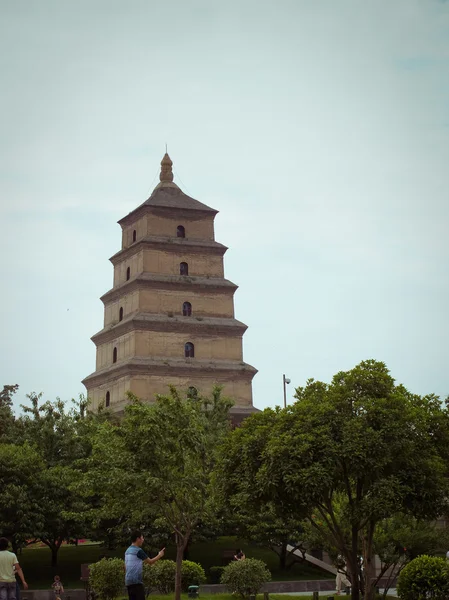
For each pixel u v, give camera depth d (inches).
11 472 2402.8
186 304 3754.9
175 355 3661.4
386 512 1518.2
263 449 1604.3
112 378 3705.7
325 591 2373.3
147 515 2333.9
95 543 3452.3
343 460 1547.7
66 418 2746.1
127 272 3882.9
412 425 1562.5
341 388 1606.8
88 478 1851.6
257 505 1640.0
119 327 3703.3
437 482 1537.9
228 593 2036.2
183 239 3843.5
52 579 2495.1
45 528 2443.4
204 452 1722.4
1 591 1114.7
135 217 3917.3
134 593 1104.8
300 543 2751.0
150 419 1635.1
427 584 1517.0
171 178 4028.1
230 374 3690.9
